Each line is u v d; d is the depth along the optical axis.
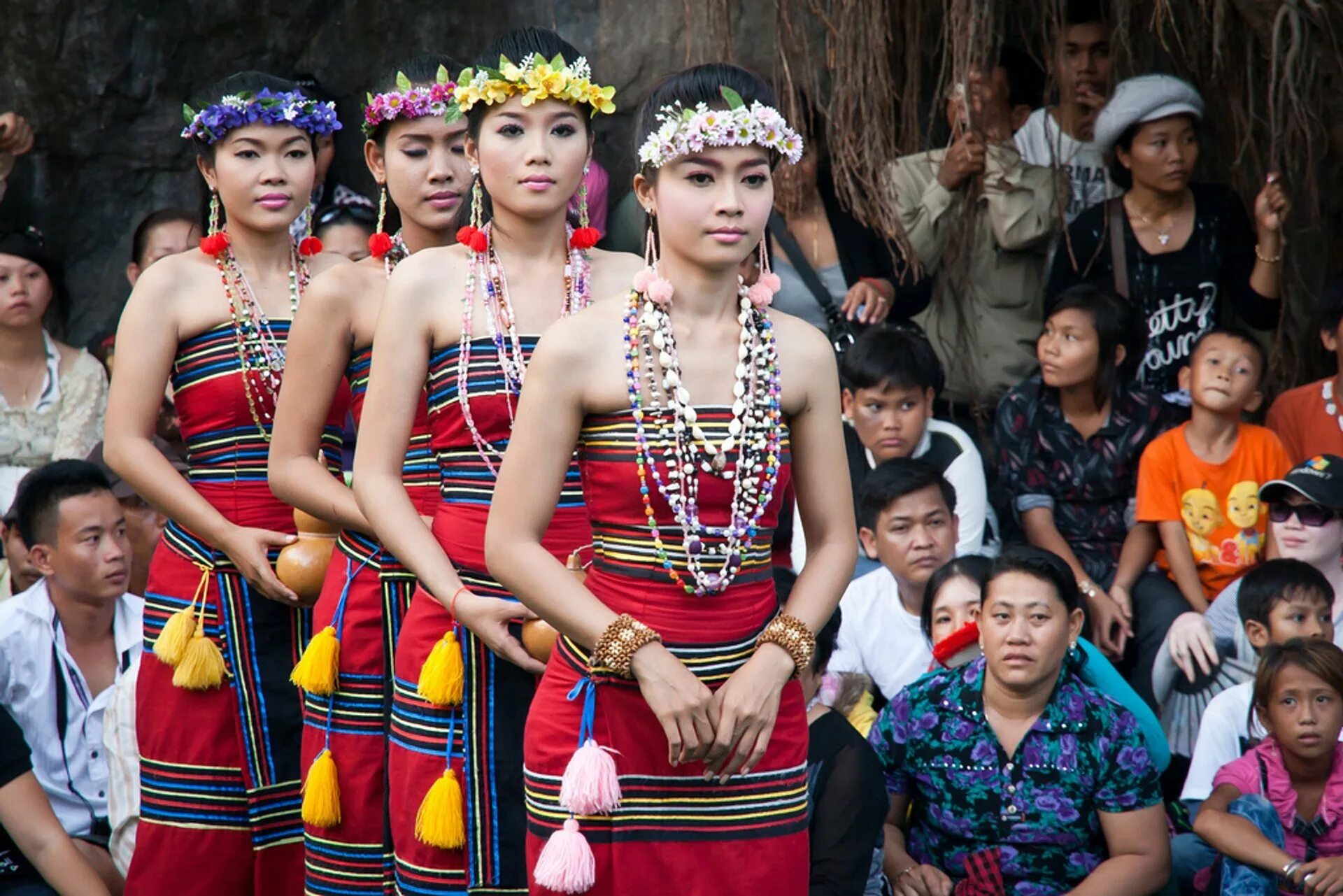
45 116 9.85
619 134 9.83
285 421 5.30
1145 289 8.54
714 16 8.77
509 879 4.91
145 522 7.99
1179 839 6.57
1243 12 8.30
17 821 6.41
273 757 5.90
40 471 7.16
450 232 5.57
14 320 8.88
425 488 5.12
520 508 4.11
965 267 8.75
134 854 5.94
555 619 4.05
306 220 6.91
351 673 5.24
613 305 4.14
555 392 4.07
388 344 4.84
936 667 6.83
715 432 4.09
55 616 7.16
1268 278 8.45
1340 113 8.41
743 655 4.13
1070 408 8.16
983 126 8.34
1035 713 6.03
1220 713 6.80
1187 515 7.82
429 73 5.62
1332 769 6.30
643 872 4.09
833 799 5.78
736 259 4.07
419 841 4.92
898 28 8.65
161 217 8.91
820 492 4.30
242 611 5.85
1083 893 5.82
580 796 3.91
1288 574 6.94
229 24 9.95
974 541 7.81
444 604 4.72
